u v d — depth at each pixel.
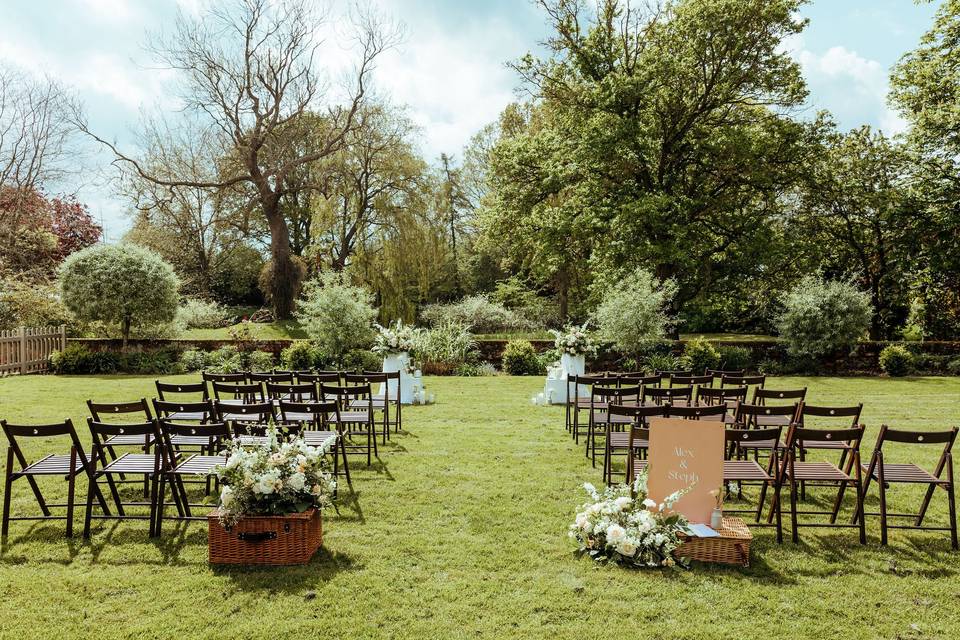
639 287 16.17
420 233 24.22
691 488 4.52
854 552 4.45
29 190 21.89
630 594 3.76
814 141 19.55
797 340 17.08
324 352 16.36
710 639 3.29
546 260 21.14
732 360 17.53
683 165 20.08
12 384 13.18
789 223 22.34
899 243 20.86
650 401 8.81
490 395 12.09
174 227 29.45
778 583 3.95
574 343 11.05
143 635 3.27
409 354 11.33
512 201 21.67
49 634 3.27
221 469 4.12
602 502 4.48
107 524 4.86
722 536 4.22
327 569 4.08
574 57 20.14
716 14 17.66
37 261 23.67
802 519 5.14
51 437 7.85
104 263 15.73
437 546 4.48
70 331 17.61
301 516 4.11
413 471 6.39
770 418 7.46
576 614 3.53
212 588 3.81
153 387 12.77
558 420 9.33
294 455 4.36
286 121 25.53
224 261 32.19
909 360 16.88
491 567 4.13
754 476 4.71
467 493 5.69
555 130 21.47
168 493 5.64
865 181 21.67
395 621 3.45
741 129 18.83
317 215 24.41
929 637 3.33
